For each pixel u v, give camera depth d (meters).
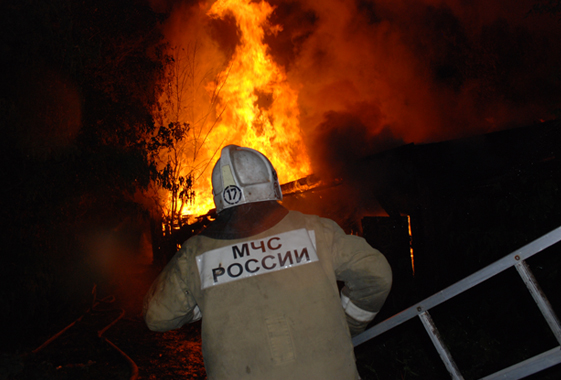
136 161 6.32
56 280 6.59
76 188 6.10
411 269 5.41
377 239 5.80
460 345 4.25
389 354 4.50
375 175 5.92
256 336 1.38
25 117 4.93
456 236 4.93
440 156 5.23
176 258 1.63
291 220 1.62
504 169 4.73
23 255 5.28
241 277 1.47
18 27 4.62
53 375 4.35
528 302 4.21
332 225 1.67
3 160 5.14
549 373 3.15
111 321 7.32
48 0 4.75
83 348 5.72
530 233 4.44
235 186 1.65
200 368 5.13
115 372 4.91
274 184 1.74
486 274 1.92
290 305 1.43
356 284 1.62
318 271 1.51
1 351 4.82
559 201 4.27
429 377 4.07
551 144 4.44
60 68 5.30
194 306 1.63
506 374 1.84
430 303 2.03
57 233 6.38
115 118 7.42
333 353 1.41
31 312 5.41
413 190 5.39
